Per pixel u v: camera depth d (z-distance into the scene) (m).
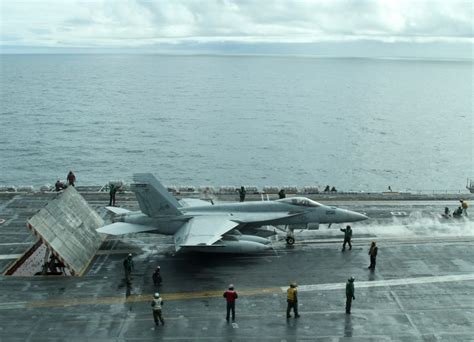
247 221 40.88
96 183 92.75
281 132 156.50
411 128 169.88
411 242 41.91
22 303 30.67
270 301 31.23
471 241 42.06
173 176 100.25
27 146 125.38
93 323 28.45
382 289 32.97
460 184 98.81
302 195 56.75
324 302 31.09
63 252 35.28
